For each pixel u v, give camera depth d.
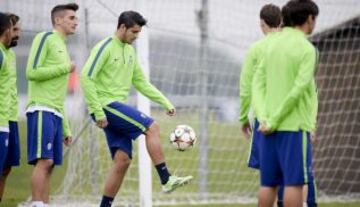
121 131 26.38
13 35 26.70
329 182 41.75
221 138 60.72
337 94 41.56
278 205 25.66
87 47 35.31
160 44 44.66
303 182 19.42
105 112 26.12
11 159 27.70
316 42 42.53
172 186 26.31
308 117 19.72
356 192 41.38
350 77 40.97
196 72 45.28
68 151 37.59
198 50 44.19
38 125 25.88
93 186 35.97
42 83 26.09
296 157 19.44
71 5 26.83
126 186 39.31
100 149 37.12
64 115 27.30
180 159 45.56
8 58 26.70
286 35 19.92
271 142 19.94
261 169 20.27
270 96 19.91
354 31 40.88
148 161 29.95
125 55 26.62
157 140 26.20
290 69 19.62
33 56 25.95
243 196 40.34
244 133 25.48
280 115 19.28
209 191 41.66
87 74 25.66
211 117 63.69
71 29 26.83
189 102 50.69
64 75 26.41
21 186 39.88
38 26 36.75
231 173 47.53
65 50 26.69
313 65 19.38
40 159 25.98
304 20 19.83
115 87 26.44
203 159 39.66
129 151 26.64
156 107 58.28
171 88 49.09
